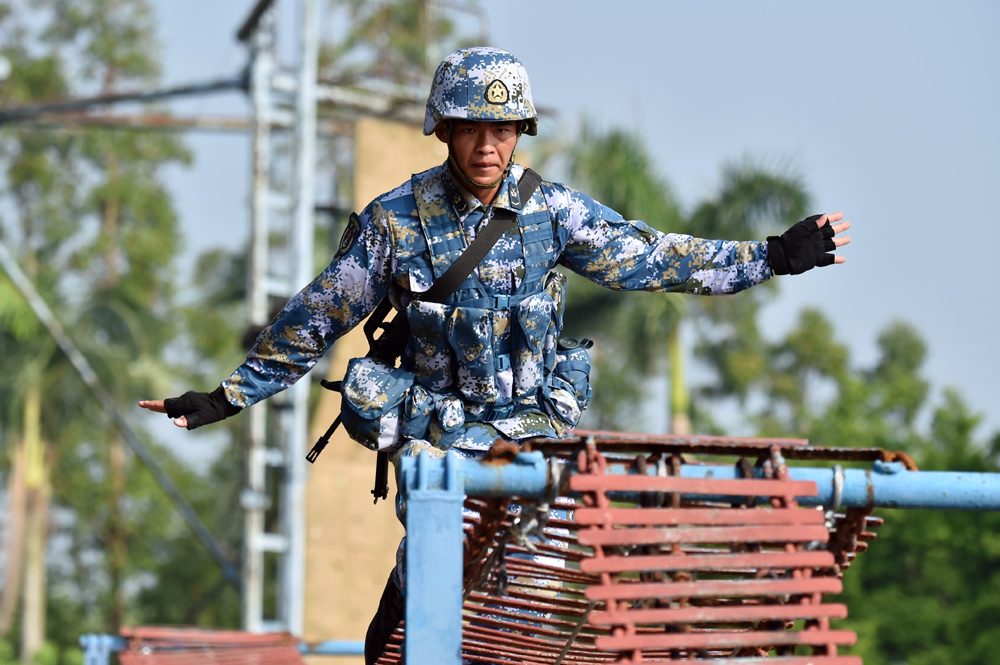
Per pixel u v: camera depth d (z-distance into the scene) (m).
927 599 46.44
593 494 5.46
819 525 5.60
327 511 33.09
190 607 82.44
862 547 6.22
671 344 47.31
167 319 84.19
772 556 5.52
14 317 57.38
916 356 104.44
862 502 5.89
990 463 52.78
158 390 69.94
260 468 34.62
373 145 34.66
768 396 95.69
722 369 82.19
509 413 7.04
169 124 40.31
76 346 66.19
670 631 5.58
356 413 6.89
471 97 6.66
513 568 7.18
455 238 6.84
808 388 98.19
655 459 5.70
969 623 45.75
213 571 82.88
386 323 7.18
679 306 46.34
